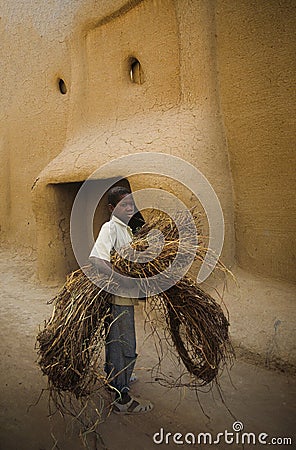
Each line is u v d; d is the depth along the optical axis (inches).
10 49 305.9
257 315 155.1
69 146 234.1
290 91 155.9
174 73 195.0
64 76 259.8
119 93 219.6
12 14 303.4
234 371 139.3
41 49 276.8
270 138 164.2
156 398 126.0
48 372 111.1
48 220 234.5
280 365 137.1
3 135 310.0
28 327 183.9
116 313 115.0
